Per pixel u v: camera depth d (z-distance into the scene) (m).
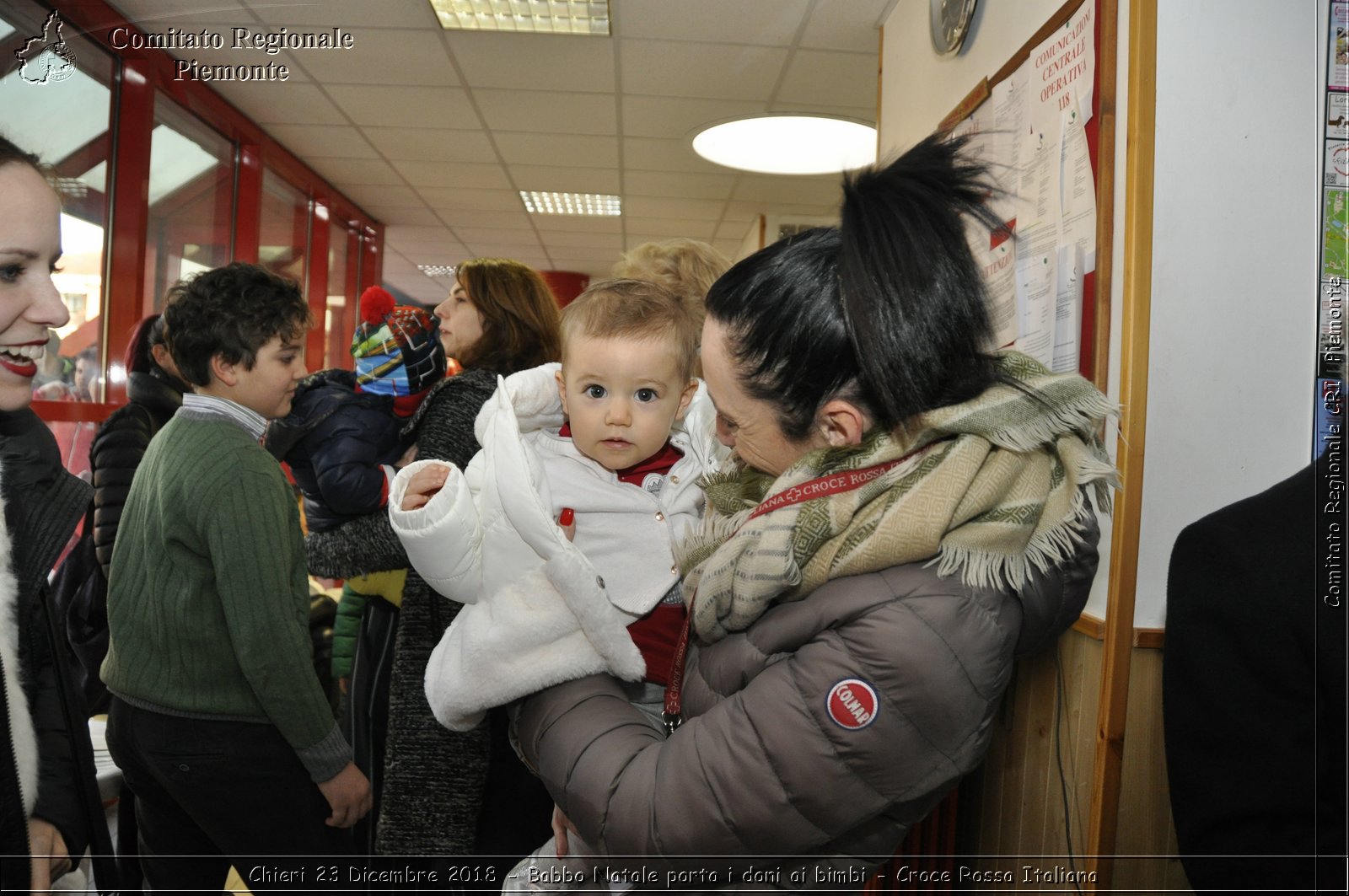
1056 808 1.38
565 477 0.92
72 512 0.87
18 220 0.68
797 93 3.26
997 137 1.71
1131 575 1.21
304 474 1.51
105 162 2.95
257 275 1.31
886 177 0.65
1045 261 1.49
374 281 5.89
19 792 0.70
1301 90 1.25
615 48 2.97
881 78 2.66
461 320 1.62
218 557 1.15
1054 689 1.41
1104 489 0.72
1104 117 1.28
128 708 1.21
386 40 2.96
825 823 0.62
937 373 0.63
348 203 5.21
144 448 1.70
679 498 0.96
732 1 2.63
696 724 0.66
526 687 0.78
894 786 0.62
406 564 1.42
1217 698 0.77
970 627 0.61
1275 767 0.73
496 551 0.80
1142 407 1.21
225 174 3.79
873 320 0.61
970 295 0.63
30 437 0.84
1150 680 1.23
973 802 1.71
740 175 4.46
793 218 5.21
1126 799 1.23
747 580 0.66
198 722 1.20
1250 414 1.25
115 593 1.21
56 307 0.71
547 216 5.56
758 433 0.72
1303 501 0.79
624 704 0.78
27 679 0.80
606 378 0.85
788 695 0.62
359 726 1.61
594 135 3.90
